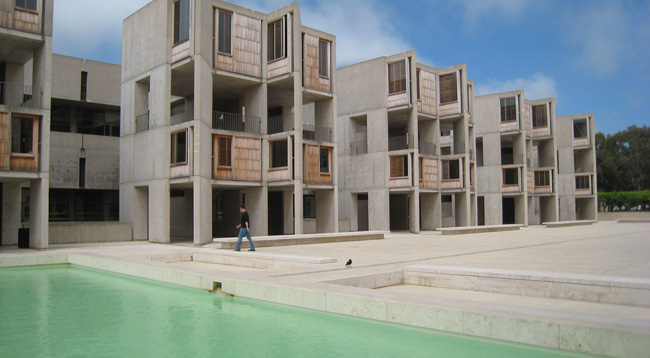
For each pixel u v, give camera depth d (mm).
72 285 12938
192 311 9586
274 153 29844
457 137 41906
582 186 58219
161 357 6875
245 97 30703
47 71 21578
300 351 6973
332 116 32438
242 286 10406
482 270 10969
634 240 24969
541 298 9828
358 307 8367
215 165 26844
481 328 7062
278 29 29875
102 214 35500
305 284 9797
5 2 20828
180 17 26453
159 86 27016
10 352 7172
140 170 28312
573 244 22484
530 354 6488
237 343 7438
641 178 82000
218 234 34719
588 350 6188
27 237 22344
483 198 55000
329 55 32469
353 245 22922
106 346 7422
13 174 20531
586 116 58656
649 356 5773
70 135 33406
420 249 20234
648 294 8766
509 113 50281
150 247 23516
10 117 20547
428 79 40156
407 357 6559
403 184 36969
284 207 34688
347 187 39906
